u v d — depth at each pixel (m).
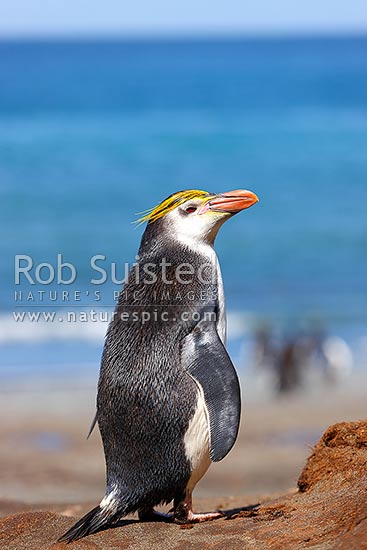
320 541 5.01
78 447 13.27
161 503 6.14
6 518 6.23
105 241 31.84
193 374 6.00
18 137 55.16
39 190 40.16
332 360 17.70
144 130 58.66
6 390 16.25
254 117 66.19
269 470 11.91
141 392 5.95
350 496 5.58
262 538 5.34
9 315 20.33
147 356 6.03
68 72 113.56
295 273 28.41
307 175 45.53
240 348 19.47
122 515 5.99
